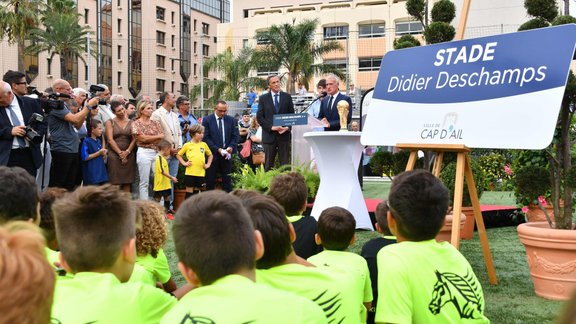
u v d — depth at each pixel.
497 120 3.65
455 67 3.96
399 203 2.27
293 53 31.36
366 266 2.83
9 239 0.94
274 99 8.32
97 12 55.06
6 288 0.88
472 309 2.18
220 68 36.78
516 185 4.09
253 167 10.48
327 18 43.97
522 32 3.66
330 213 2.90
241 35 53.97
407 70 4.24
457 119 3.84
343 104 6.15
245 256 1.63
